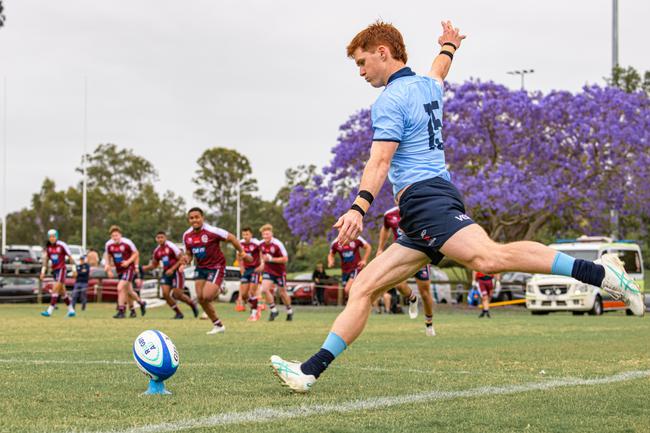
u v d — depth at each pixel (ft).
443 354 64.34
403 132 37.06
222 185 569.64
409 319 146.41
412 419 32.45
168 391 40.14
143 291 270.05
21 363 55.57
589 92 252.21
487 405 36.24
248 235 146.82
